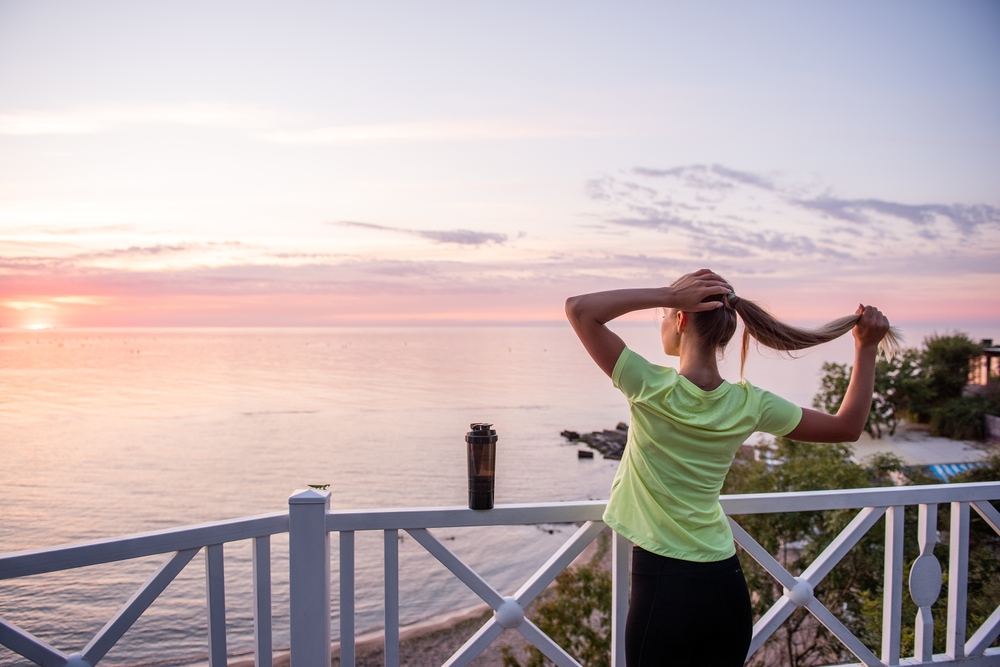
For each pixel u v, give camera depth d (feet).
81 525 108.06
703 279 4.76
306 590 5.42
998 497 7.08
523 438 188.55
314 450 171.22
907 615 34.37
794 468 52.70
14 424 209.87
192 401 275.18
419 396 309.63
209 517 113.09
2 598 58.65
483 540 89.76
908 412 117.19
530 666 53.21
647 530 4.83
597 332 4.70
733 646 4.79
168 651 51.62
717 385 4.92
